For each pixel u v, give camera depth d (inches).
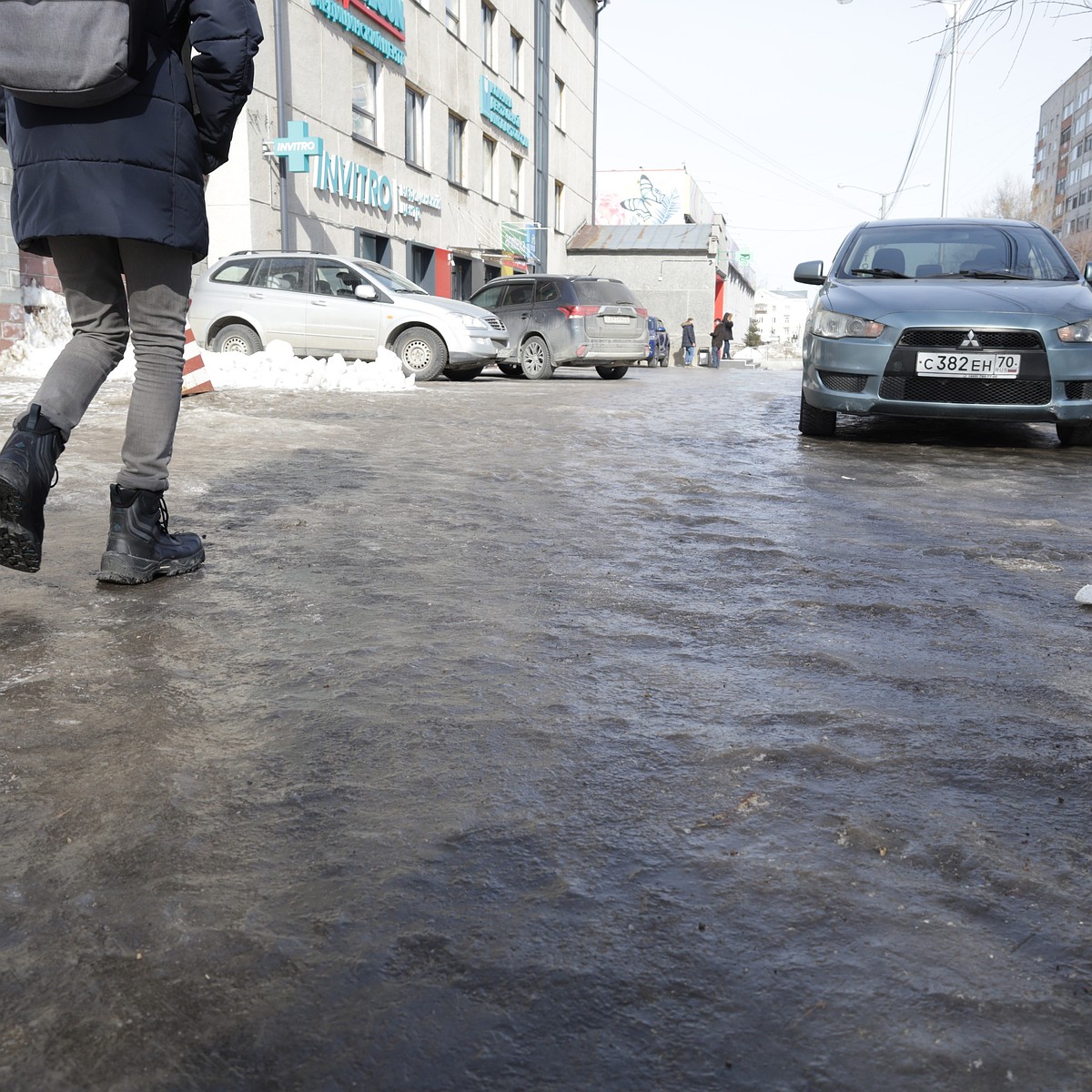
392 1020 42.8
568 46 1304.1
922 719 77.8
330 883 53.2
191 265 111.0
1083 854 57.8
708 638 97.4
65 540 131.8
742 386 573.9
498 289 633.0
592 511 162.4
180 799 62.1
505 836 58.4
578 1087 39.3
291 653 89.7
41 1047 40.9
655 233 1423.5
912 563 131.2
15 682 81.0
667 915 50.8
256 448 221.1
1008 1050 41.7
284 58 630.5
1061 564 132.6
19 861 54.7
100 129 98.2
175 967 45.9
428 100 864.9
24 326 492.7
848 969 46.7
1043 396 241.1
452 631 97.3
